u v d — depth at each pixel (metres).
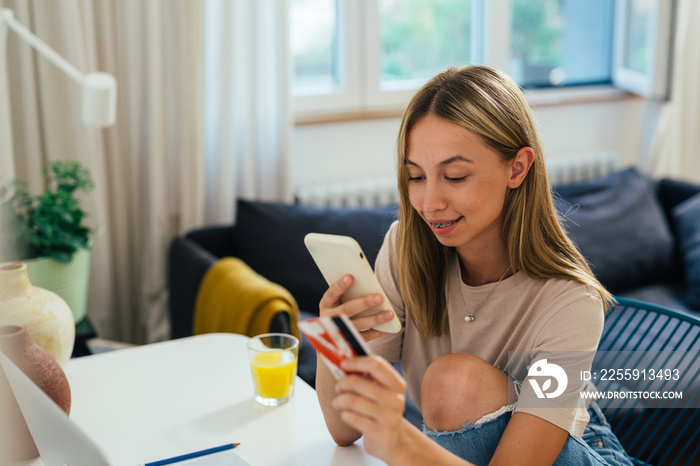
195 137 2.29
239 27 2.33
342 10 2.59
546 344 0.99
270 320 1.73
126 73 2.22
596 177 3.00
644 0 3.02
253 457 0.92
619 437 1.56
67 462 0.79
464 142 0.95
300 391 1.13
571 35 3.11
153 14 2.15
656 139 3.03
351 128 2.66
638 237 2.50
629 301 1.32
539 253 1.05
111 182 2.26
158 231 2.30
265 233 2.24
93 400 1.08
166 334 2.39
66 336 1.09
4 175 1.73
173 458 0.90
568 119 3.08
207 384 1.13
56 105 2.08
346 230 2.25
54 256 1.72
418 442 0.78
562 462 0.95
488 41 2.85
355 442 0.97
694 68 3.06
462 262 1.15
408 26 2.76
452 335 1.15
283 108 2.39
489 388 0.98
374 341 1.17
